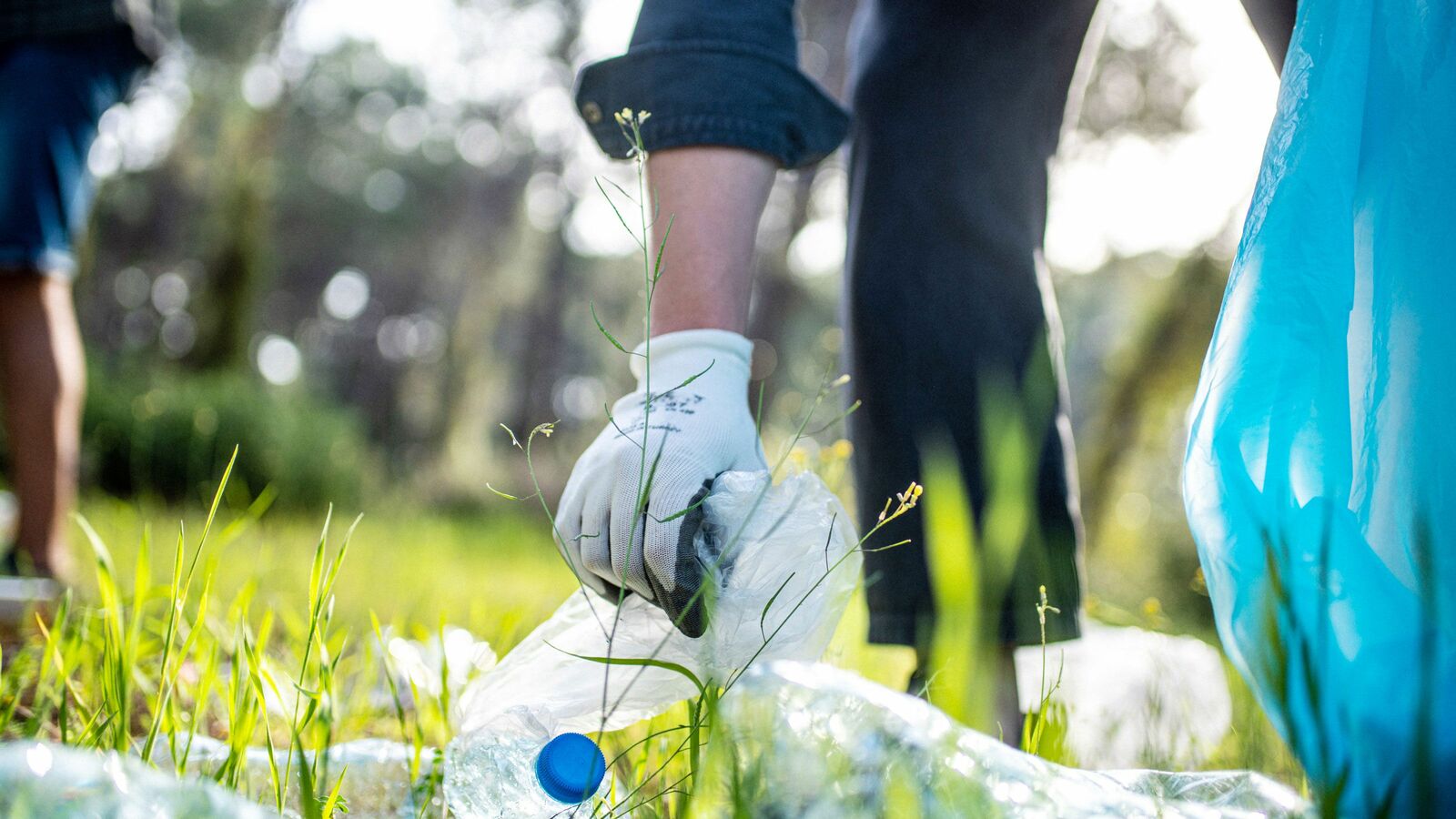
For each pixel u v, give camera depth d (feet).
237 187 67.26
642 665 3.27
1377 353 3.17
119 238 107.65
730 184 4.31
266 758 4.01
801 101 4.49
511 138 98.53
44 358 8.60
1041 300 5.29
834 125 4.68
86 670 5.17
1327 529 2.78
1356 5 3.46
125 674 3.93
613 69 4.45
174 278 116.26
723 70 4.35
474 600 7.84
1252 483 3.10
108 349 117.50
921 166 5.21
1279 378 3.18
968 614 2.85
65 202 8.77
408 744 4.26
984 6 5.23
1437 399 3.00
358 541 16.98
